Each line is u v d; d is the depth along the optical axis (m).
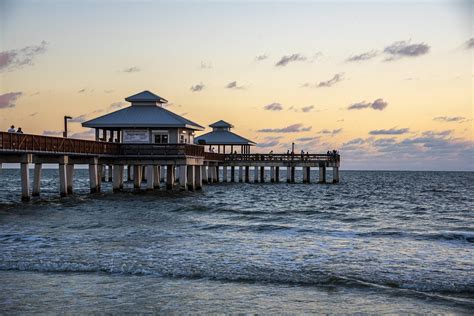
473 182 120.12
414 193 69.94
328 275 16.53
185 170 51.44
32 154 37.28
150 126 51.66
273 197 56.69
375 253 20.36
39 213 32.41
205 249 20.86
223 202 46.12
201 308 13.55
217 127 82.06
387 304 13.86
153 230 25.95
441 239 23.94
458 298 14.28
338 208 43.06
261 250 20.83
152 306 13.66
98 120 52.56
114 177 51.19
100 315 12.99
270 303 13.97
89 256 19.06
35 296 14.40
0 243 21.72
